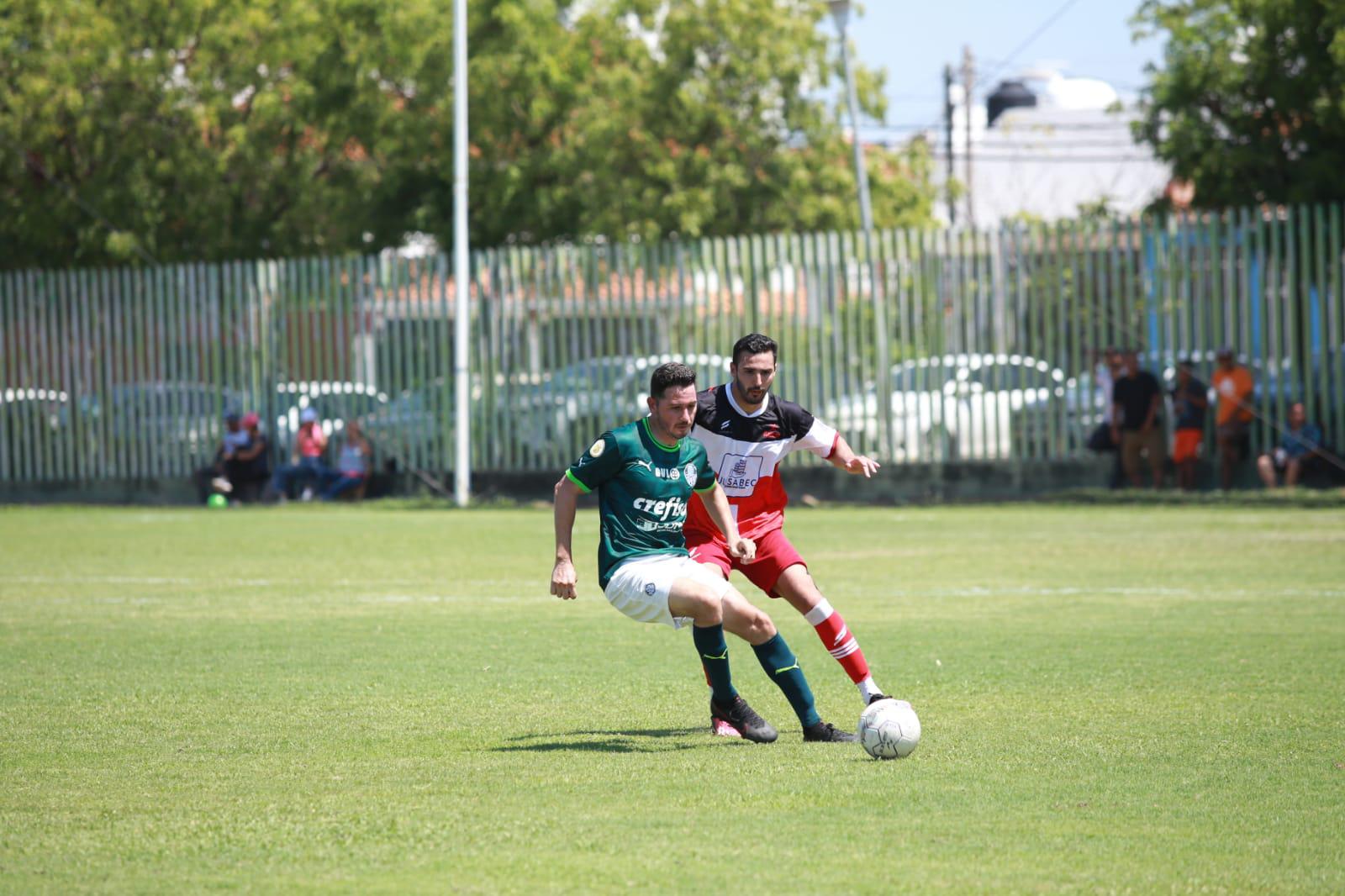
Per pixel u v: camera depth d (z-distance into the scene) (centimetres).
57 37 10269
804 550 5553
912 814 1800
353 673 2952
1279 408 7575
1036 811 1814
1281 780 1973
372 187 10850
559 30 10488
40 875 1576
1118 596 4116
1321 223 7488
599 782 1989
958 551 5425
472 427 8819
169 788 1972
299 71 10756
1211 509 7012
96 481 9681
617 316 8606
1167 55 9069
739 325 8438
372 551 5766
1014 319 8050
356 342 9119
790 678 2272
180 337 9481
